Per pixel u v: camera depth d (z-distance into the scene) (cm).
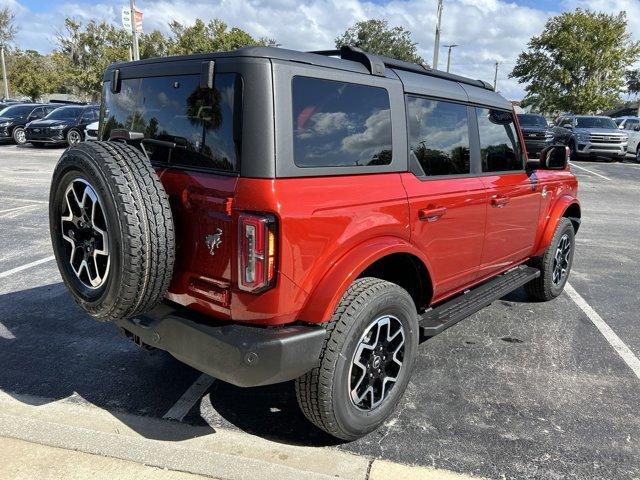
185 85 271
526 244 466
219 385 358
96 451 280
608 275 636
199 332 254
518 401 344
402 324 302
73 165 256
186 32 3984
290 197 242
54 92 4694
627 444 301
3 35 4966
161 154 283
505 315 497
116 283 248
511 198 418
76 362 384
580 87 3759
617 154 2109
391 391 305
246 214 237
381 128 297
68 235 278
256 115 238
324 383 264
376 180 291
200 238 257
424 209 318
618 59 3675
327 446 293
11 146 2189
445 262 353
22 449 280
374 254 276
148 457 277
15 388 346
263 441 296
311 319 259
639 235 871
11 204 970
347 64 283
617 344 434
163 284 258
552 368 390
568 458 287
